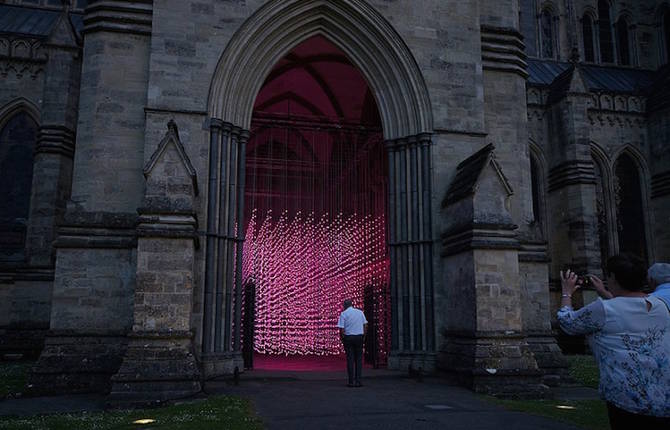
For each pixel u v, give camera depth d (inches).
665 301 205.8
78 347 645.9
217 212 722.2
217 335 701.3
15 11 1494.8
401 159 820.0
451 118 813.2
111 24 736.3
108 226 685.3
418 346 759.1
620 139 1635.1
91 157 708.7
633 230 1612.9
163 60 724.0
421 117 805.2
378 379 681.0
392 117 832.3
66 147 1153.4
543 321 794.8
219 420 409.7
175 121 717.3
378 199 1091.3
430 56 822.5
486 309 644.7
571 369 880.3
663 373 193.5
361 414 445.4
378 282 1009.5
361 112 1253.1
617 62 1868.8
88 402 549.6
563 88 1492.4
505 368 612.4
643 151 1643.7
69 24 1187.9
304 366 858.8
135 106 729.0
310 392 567.8
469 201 687.1
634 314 202.2
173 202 583.5
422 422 415.5
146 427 391.9
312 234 1216.2
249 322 778.2
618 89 1715.1
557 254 1471.5
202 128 725.3
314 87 1256.2
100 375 634.8
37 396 600.1
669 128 1582.2
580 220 1403.8
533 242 822.5
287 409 465.7
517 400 573.3
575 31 1840.6
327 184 1214.9
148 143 704.4
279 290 1203.9
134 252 672.4
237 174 765.3
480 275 652.1
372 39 819.4
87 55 734.5
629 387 194.4
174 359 545.0
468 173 730.2
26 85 1302.9
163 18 732.7
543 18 1857.8
